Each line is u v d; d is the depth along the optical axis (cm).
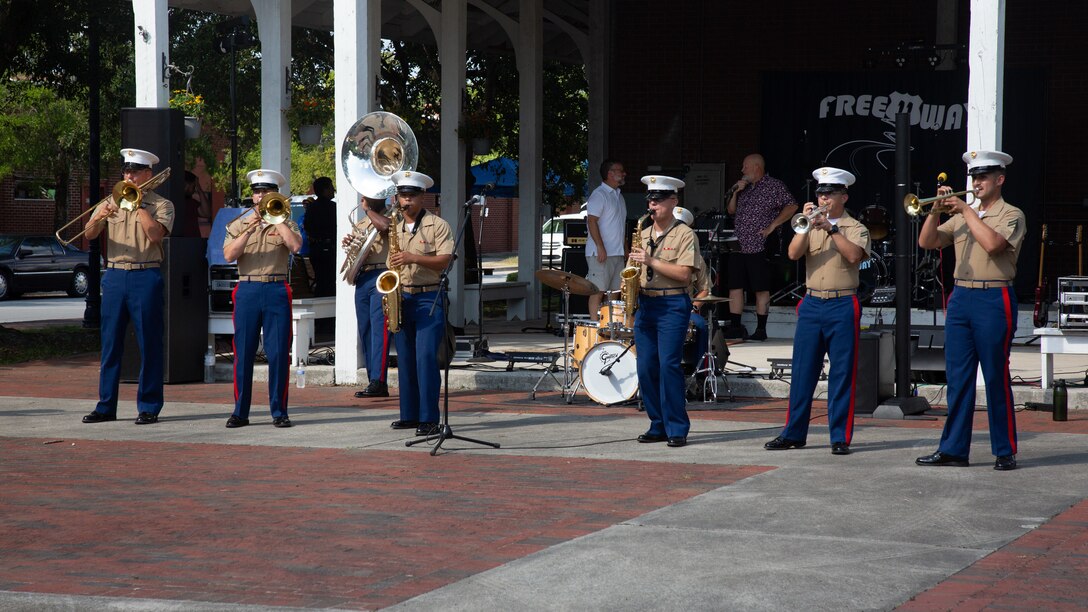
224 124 2719
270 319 930
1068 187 1802
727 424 934
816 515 599
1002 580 484
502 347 1380
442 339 883
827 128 1856
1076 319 998
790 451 803
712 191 1872
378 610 457
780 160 1877
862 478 697
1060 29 1795
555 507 634
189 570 520
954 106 1798
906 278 963
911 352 1035
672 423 830
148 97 1225
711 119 1898
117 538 580
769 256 1719
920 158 1819
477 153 1705
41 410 1032
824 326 790
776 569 501
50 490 695
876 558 518
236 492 684
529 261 1875
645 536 559
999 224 712
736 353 1302
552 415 984
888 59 1852
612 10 1919
